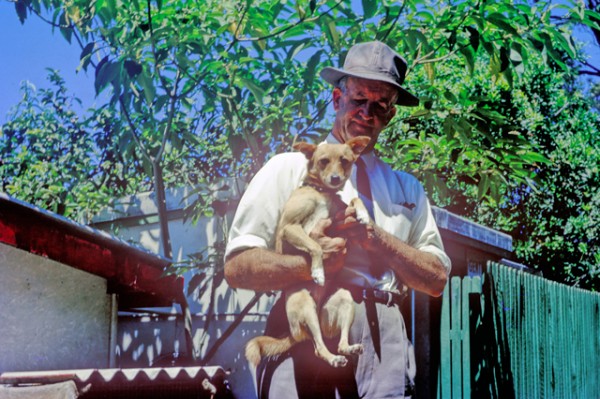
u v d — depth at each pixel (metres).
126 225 8.09
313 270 2.81
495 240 8.21
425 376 6.20
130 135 6.15
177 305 7.41
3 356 4.58
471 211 14.46
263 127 6.36
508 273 7.07
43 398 3.41
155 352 7.38
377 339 2.95
